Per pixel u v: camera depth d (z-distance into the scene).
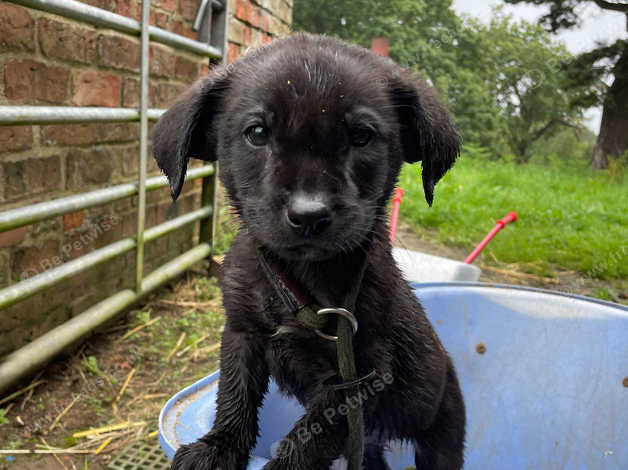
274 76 0.41
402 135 0.48
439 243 1.82
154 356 0.93
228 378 0.46
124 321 1.02
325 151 0.40
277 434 0.59
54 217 0.79
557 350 0.70
